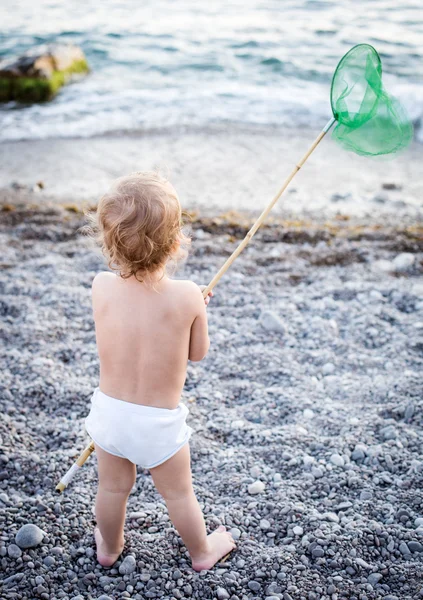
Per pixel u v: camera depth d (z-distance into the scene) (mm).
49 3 17766
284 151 8266
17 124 9336
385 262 5219
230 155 8078
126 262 2135
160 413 2229
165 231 2102
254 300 4699
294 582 2467
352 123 2592
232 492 2984
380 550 2625
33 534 2619
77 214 6105
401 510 2816
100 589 2480
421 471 3062
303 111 9883
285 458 3178
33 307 4473
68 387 3689
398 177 7449
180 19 16031
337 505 2881
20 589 2432
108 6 17484
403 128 2656
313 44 13562
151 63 12547
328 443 3264
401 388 3684
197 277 4941
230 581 2482
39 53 11258
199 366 3967
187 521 2436
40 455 3174
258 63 12430
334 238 5672
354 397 3654
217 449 3266
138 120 9477
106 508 2434
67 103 10359
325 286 4879
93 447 2617
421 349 4125
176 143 8500
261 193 6867
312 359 4043
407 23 15000
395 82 10672
